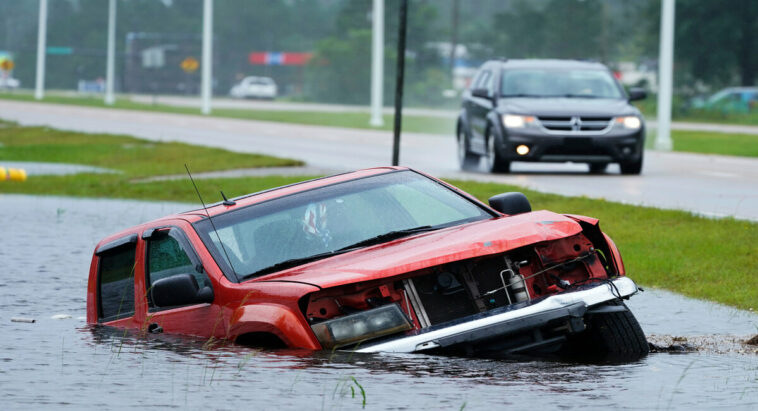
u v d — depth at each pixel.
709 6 188.38
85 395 12.98
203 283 16.45
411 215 17.28
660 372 14.30
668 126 79.56
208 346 15.87
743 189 46.75
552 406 12.18
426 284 15.77
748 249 28.69
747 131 113.31
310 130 112.69
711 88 191.62
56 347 16.55
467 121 58.59
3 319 20.12
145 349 15.89
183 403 12.47
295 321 14.91
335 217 17.05
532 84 55.06
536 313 14.82
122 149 84.69
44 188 56.66
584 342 16.27
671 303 22.91
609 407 12.16
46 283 25.50
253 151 78.94
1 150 87.50
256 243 16.67
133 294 18.22
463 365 14.45
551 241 16.09
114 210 44.84
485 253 15.28
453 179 50.19
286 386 13.21
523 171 56.91
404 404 12.26
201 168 66.00
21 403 12.57
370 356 14.61
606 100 54.28
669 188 47.12
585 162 53.00
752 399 12.59
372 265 15.29
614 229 34.38
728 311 21.84
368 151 77.38
